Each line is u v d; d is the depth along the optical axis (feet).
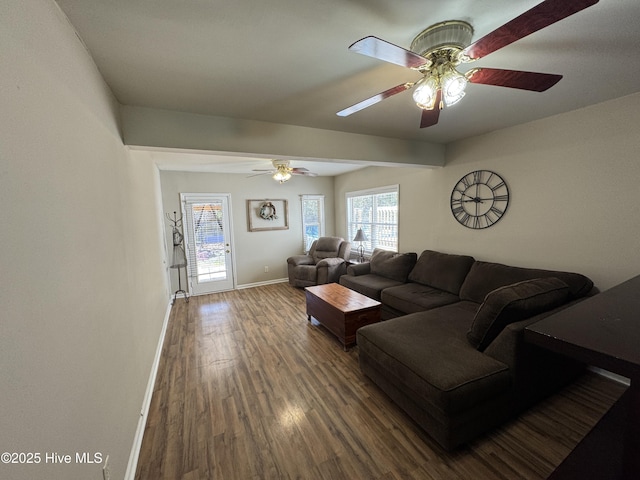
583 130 7.84
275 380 7.82
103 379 4.02
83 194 3.84
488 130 9.98
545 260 8.91
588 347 2.02
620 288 3.62
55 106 3.17
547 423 5.83
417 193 13.74
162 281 12.56
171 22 3.85
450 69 4.27
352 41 4.48
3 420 2.03
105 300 4.38
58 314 2.91
